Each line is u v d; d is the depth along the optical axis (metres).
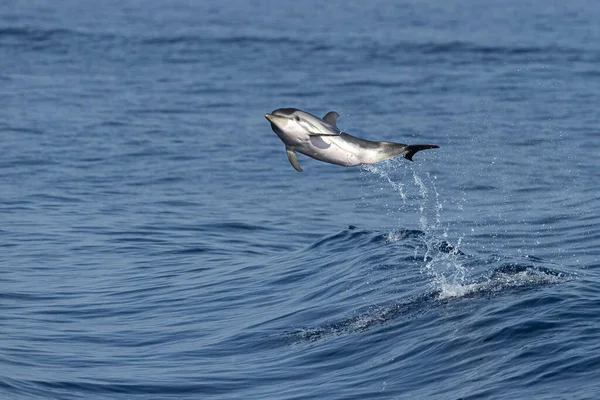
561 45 107.12
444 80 86.69
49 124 66.69
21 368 22.52
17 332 26.02
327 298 27.48
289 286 29.86
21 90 81.12
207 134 64.31
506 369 19.11
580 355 18.81
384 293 26.56
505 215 41.12
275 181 51.22
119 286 31.28
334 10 159.00
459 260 29.03
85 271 33.56
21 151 57.56
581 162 52.97
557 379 18.08
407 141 61.97
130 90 82.50
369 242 33.44
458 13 153.38
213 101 77.75
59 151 57.97
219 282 31.23
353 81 86.56
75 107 73.94
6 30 115.44
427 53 103.12
